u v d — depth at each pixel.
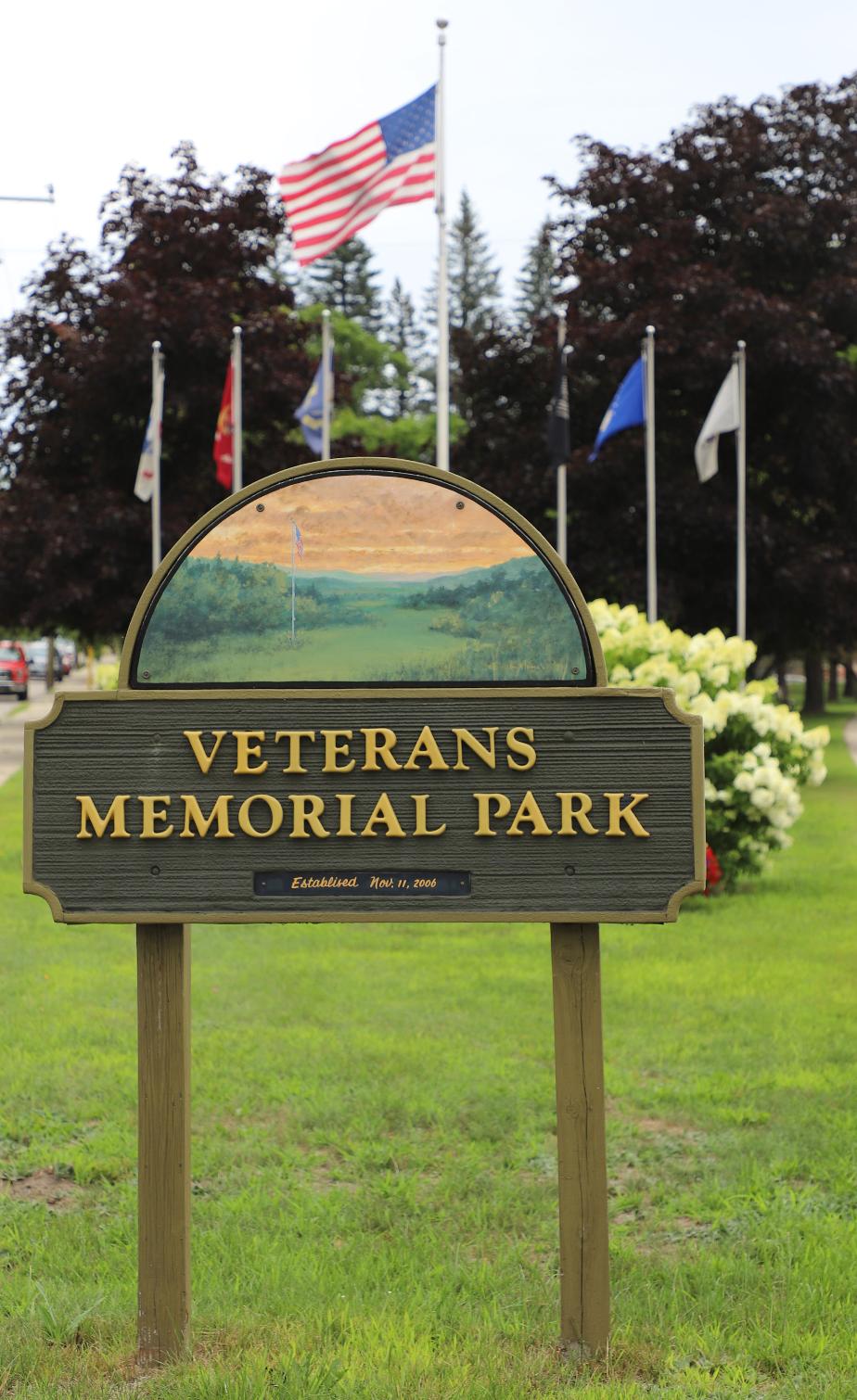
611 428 23.00
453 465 32.72
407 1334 4.14
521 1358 3.97
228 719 3.94
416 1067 7.07
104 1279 4.67
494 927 11.41
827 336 28.44
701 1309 4.41
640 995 8.72
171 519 28.81
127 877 3.94
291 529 4.04
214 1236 5.03
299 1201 5.42
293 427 31.78
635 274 30.16
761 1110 6.47
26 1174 5.77
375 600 4.02
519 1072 7.02
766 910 11.95
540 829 3.88
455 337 33.72
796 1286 4.56
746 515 28.42
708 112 31.52
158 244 32.03
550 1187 5.54
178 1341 3.96
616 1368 3.89
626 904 3.88
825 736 13.27
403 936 10.99
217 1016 8.19
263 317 30.91
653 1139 6.10
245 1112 6.43
